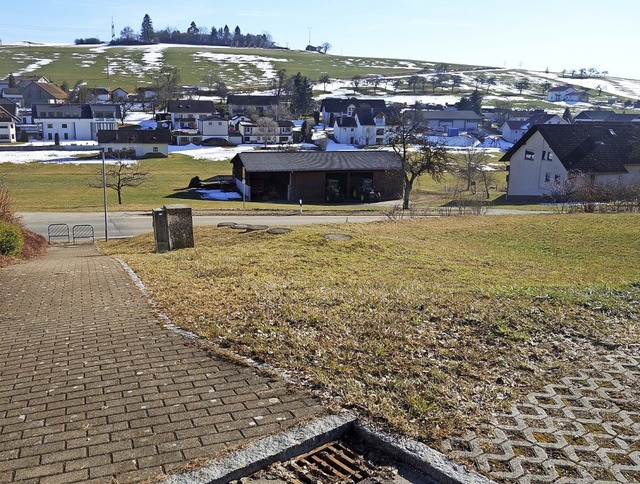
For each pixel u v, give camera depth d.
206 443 3.84
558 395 4.64
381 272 11.95
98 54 181.25
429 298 7.55
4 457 3.71
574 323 6.52
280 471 3.63
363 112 90.44
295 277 10.55
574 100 146.88
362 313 6.74
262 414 4.24
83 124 96.00
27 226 27.66
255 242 16.50
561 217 22.00
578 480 3.43
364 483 3.53
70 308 8.00
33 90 116.00
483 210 29.80
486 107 128.62
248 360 5.28
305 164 46.94
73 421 4.21
